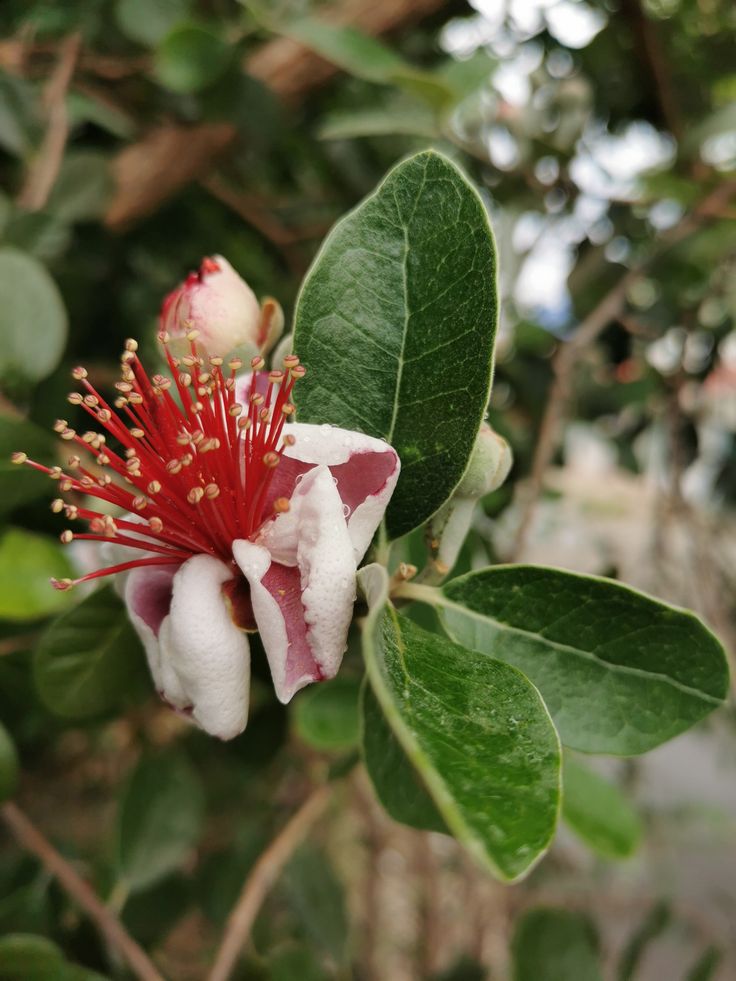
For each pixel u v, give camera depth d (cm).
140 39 21
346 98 26
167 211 27
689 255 25
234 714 9
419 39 27
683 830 34
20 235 18
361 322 10
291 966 19
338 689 17
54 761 29
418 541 13
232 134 23
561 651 10
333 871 22
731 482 30
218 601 9
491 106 25
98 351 24
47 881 17
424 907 28
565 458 28
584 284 26
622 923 31
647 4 24
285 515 9
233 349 11
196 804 18
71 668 14
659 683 10
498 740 8
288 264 26
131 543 10
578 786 16
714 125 21
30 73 22
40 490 15
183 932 29
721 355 27
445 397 10
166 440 10
